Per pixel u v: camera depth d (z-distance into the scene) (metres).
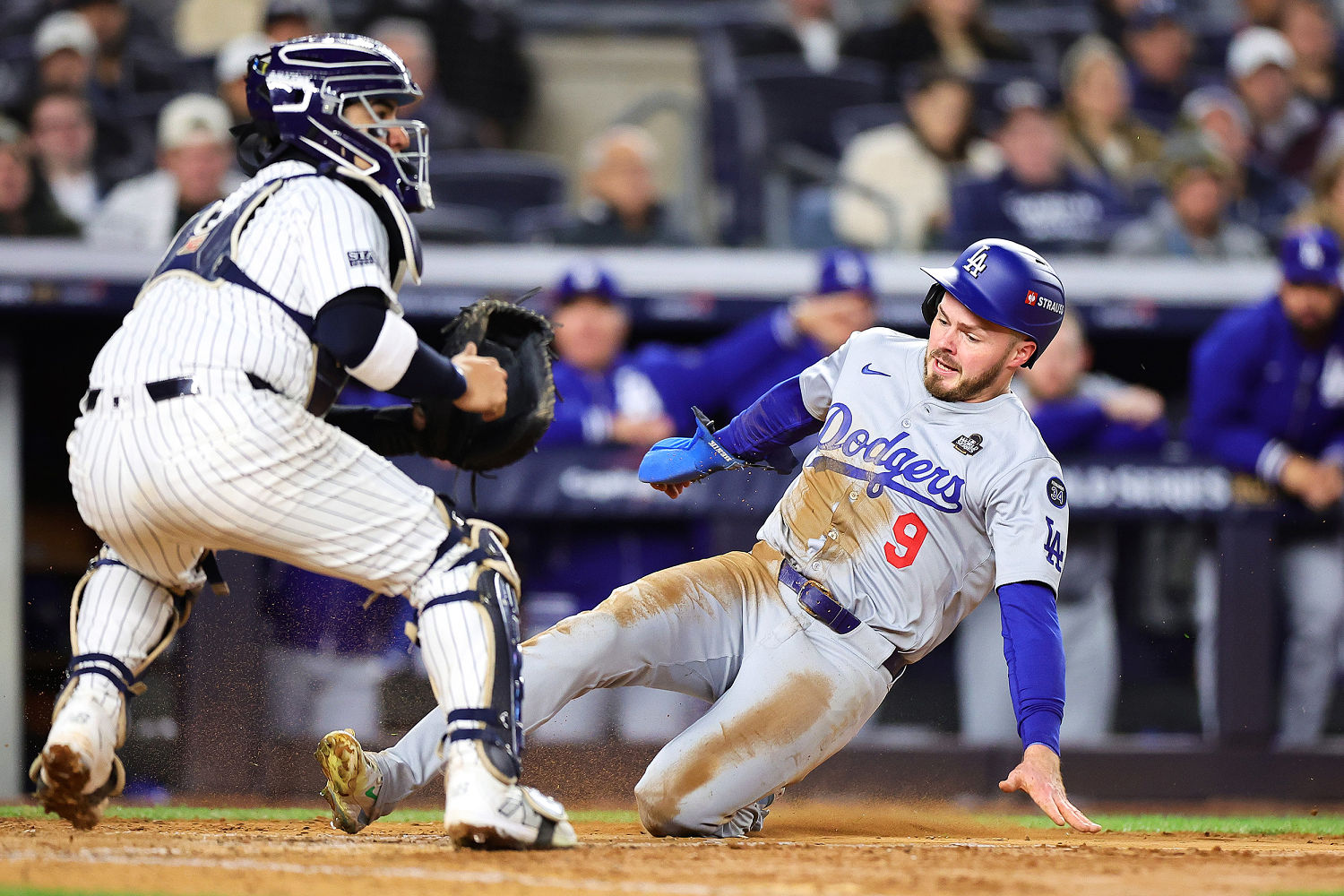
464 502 23.27
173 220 28.92
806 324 25.95
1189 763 23.28
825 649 12.10
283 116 10.35
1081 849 11.66
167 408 9.53
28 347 28.08
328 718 21.42
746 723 11.85
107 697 10.36
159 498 9.63
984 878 9.05
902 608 12.00
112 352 9.92
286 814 16.20
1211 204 31.72
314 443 9.76
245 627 21.23
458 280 29.42
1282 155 36.16
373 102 10.62
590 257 30.02
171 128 28.89
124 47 32.53
